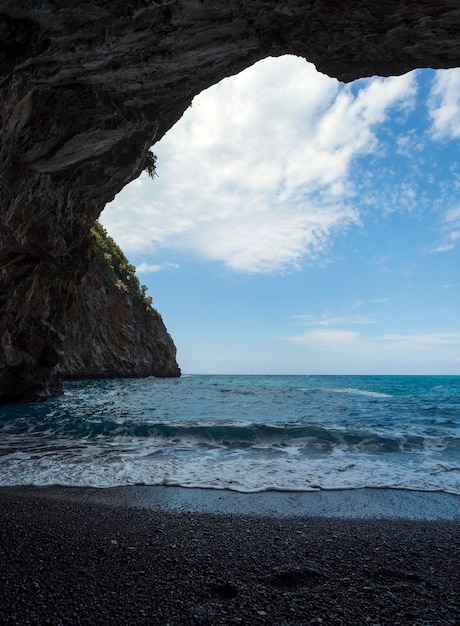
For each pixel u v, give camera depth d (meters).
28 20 6.98
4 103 8.20
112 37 7.45
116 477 5.98
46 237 13.76
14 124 9.04
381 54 8.27
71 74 8.45
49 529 3.77
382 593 2.69
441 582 2.87
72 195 13.21
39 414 14.95
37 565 2.96
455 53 8.05
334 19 7.50
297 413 15.04
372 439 9.04
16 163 10.20
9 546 3.30
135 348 57.09
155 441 9.15
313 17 7.55
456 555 3.37
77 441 9.23
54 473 6.20
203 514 4.40
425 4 6.88
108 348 51.81
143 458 7.32
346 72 8.97
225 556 3.26
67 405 18.52
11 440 9.37
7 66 7.46
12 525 3.83
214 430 9.99
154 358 64.69
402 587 2.78
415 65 8.54
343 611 2.44
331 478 5.98
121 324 54.62
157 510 4.51
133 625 2.23
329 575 2.95
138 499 4.93
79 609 2.37
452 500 5.00
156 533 3.77
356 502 4.89
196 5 7.12
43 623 2.21
